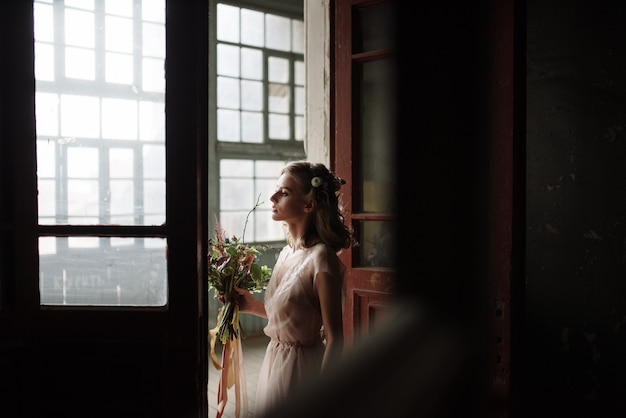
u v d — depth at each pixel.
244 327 5.29
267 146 5.57
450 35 1.87
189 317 1.87
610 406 2.07
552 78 2.12
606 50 2.01
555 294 2.16
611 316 2.05
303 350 1.87
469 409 1.88
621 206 2.01
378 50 2.40
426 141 1.86
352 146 2.53
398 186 1.87
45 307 1.90
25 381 1.88
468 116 1.89
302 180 1.92
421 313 1.84
